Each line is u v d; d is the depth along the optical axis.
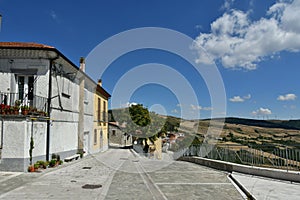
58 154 15.59
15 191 8.38
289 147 10.55
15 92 14.32
